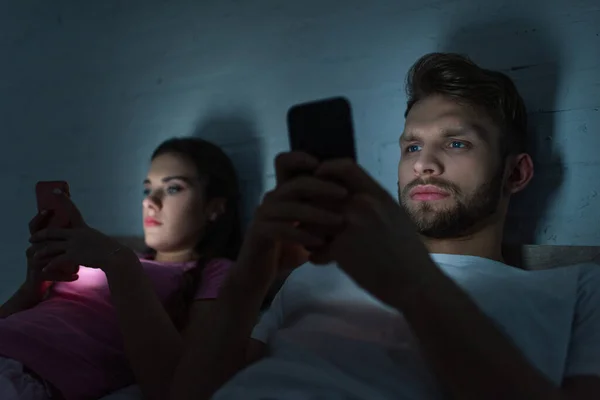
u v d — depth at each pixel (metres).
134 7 1.54
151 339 0.87
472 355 0.50
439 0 1.12
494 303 0.68
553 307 0.68
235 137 1.39
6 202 1.77
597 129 0.98
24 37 1.74
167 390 0.84
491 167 0.85
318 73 1.26
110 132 1.59
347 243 0.52
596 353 0.61
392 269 0.51
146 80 1.52
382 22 1.18
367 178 0.54
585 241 0.99
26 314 1.00
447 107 0.86
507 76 0.99
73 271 1.03
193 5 1.44
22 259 1.74
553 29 1.02
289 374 0.63
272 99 1.33
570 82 1.01
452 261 0.77
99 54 1.60
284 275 1.12
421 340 0.52
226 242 1.34
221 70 1.40
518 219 1.05
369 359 0.66
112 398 0.91
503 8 1.06
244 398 0.61
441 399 0.63
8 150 1.78
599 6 0.98
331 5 1.24
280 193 0.56
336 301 0.76
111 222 1.59
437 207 0.83
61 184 1.04
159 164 1.28
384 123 1.18
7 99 1.78
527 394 0.50
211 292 1.12
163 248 1.27
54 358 0.92
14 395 0.84
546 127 1.03
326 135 0.65
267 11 1.33
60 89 1.68
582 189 1.00
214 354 0.70
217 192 1.30
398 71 1.16
